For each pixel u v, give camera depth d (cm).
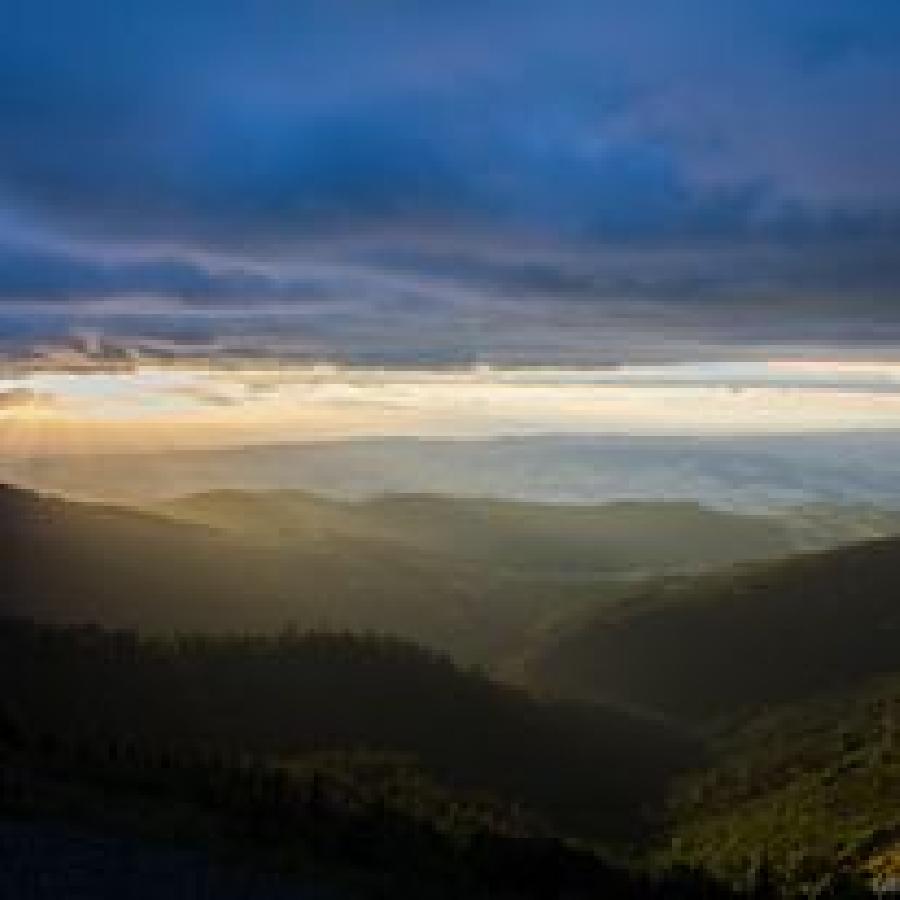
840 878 6575
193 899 2745
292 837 3812
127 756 5928
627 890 4294
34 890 2577
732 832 14475
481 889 3769
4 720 5709
